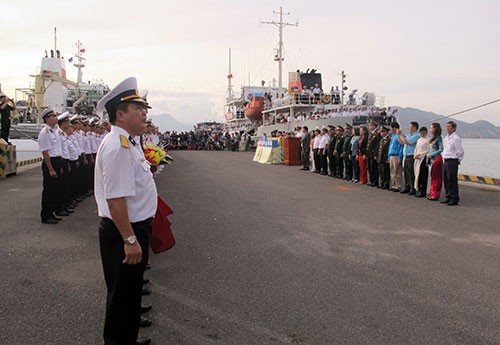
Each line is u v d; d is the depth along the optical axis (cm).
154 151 532
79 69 3394
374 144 1257
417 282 479
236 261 550
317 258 564
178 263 541
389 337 354
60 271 509
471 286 467
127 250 283
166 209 459
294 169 1853
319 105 2884
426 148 1051
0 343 341
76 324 376
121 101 292
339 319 387
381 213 862
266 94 3612
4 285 464
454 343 346
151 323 378
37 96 2241
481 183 1284
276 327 371
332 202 989
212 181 1377
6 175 1384
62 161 788
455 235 686
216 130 4741
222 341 347
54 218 776
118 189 278
